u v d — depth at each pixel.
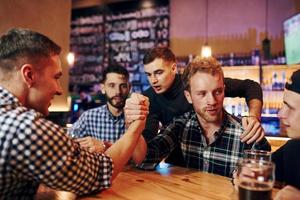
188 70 1.60
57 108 4.04
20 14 3.56
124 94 2.75
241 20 5.86
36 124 0.95
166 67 2.26
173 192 1.17
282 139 3.51
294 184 1.32
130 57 6.83
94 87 7.16
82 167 1.05
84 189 1.08
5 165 0.93
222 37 6.02
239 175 0.95
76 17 7.36
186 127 1.82
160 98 2.42
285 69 4.94
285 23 4.83
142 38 6.71
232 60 5.85
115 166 1.18
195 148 1.78
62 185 1.02
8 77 1.04
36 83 1.06
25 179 1.01
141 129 1.32
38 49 1.05
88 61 7.23
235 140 1.66
